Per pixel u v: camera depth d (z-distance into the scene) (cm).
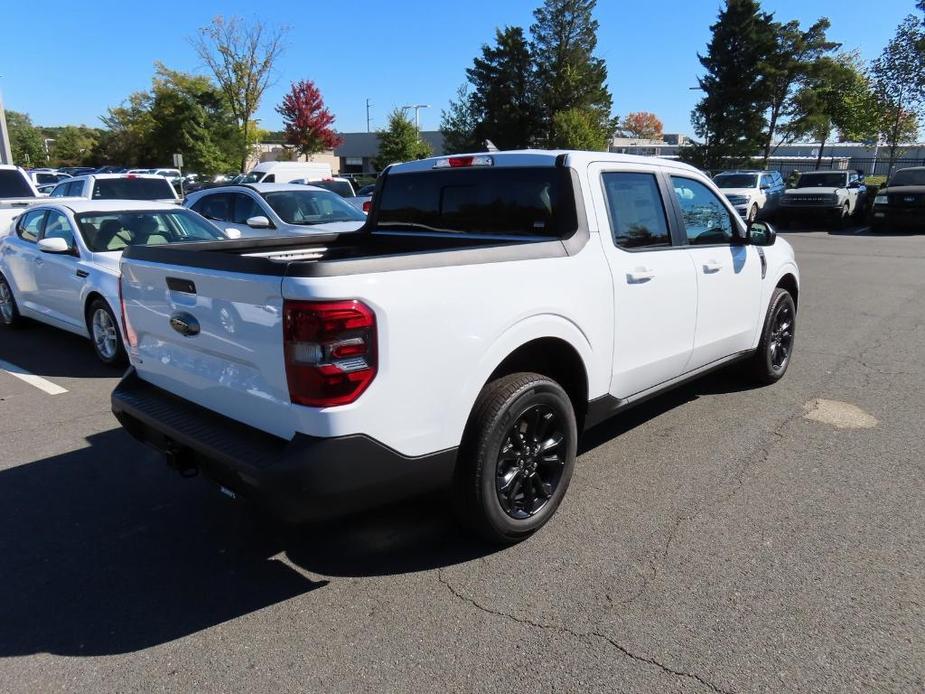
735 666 254
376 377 264
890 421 501
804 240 1816
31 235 797
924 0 2886
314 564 328
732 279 488
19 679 252
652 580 309
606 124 5269
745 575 311
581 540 343
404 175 457
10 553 339
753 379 583
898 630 272
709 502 381
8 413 544
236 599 301
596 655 261
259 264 267
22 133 8075
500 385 316
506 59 5128
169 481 421
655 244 418
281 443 279
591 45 5128
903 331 784
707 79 4491
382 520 368
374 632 277
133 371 373
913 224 1880
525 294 319
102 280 650
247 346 279
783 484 402
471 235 416
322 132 5012
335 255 467
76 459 454
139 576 319
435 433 290
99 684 250
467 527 332
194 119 4059
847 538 341
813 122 4169
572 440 352
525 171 386
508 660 259
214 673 255
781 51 4312
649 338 409
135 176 1287
